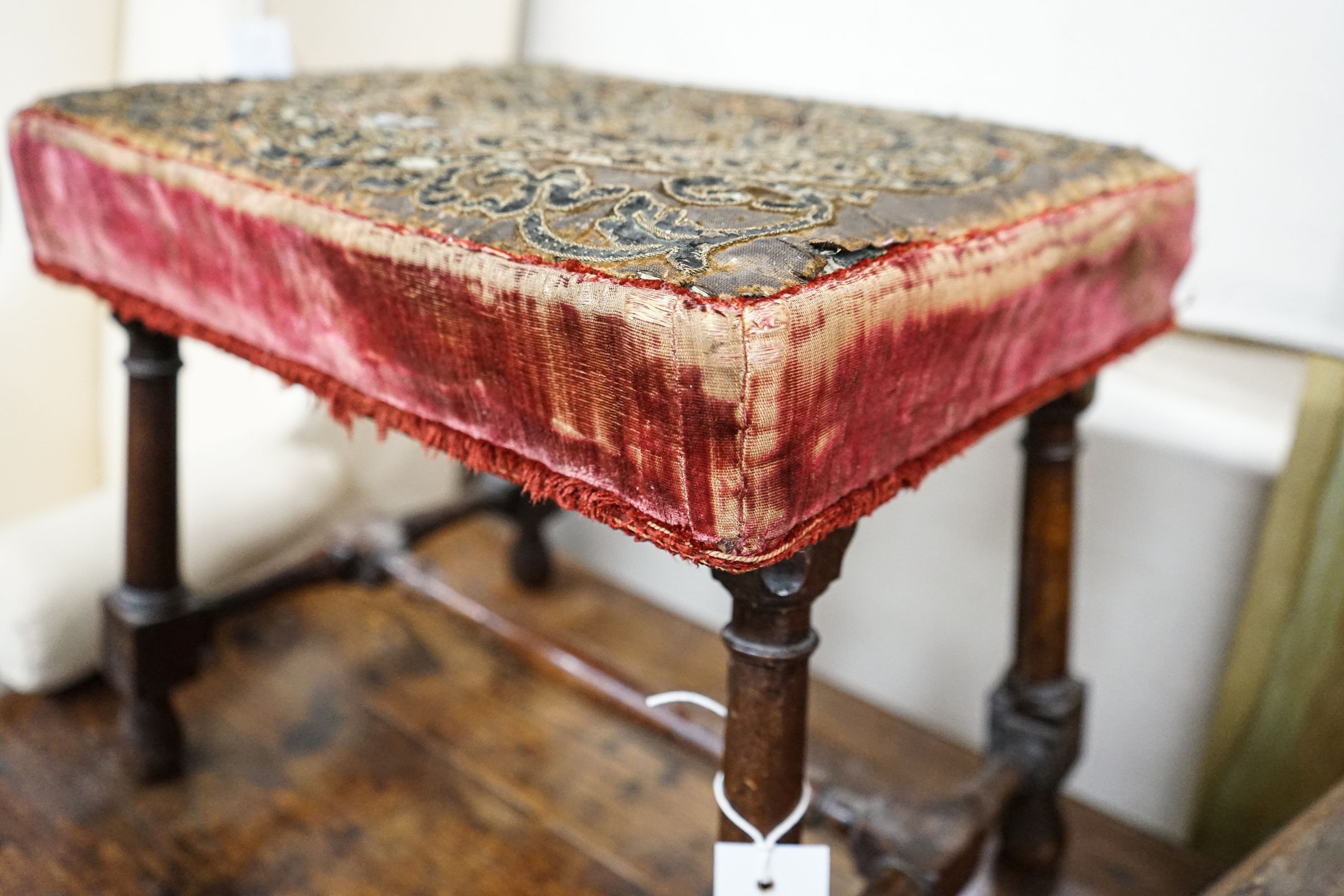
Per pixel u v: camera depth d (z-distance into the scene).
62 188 0.61
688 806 0.83
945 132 0.63
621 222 0.42
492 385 0.43
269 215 0.50
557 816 0.81
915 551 0.99
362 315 0.48
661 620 1.06
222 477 0.94
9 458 1.00
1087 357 0.56
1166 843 0.82
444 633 1.02
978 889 0.75
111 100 0.61
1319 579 0.75
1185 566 0.86
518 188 0.46
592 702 0.75
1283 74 0.78
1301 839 0.46
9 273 0.99
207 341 0.57
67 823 0.77
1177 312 0.63
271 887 0.73
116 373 1.03
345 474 1.03
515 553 1.07
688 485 0.38
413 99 0.66
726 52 1.03
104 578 0.86
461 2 1.05
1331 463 0.74
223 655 0.97
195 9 0.92
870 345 0.39
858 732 0.92
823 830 0.74
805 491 0.39
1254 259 0.81
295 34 0.93
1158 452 0.85
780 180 0.48
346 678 0.95
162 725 0.80
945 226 0.45
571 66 0.87
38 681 0.85
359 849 0.76
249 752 0.85
